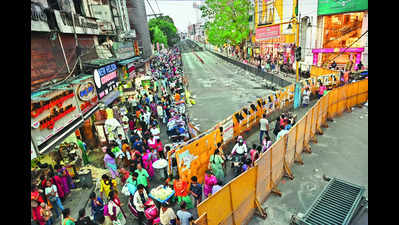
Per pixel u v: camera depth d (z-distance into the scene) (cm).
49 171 838
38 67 930
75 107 983
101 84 1334
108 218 657
